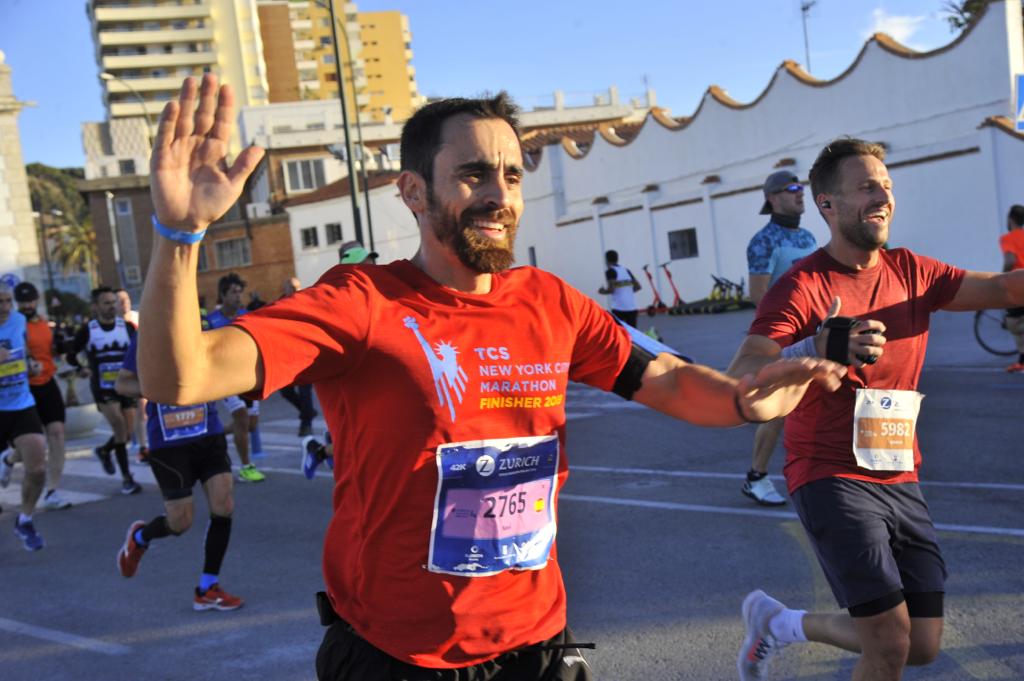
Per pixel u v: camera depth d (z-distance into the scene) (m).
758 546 5.59
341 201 45.84
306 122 52.69
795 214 6.09
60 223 103.00
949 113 19.89
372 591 2.12
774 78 24.20
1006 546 5.11
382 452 2.07
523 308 2.21
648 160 29.27
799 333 3.29
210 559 5.48
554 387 2.21
